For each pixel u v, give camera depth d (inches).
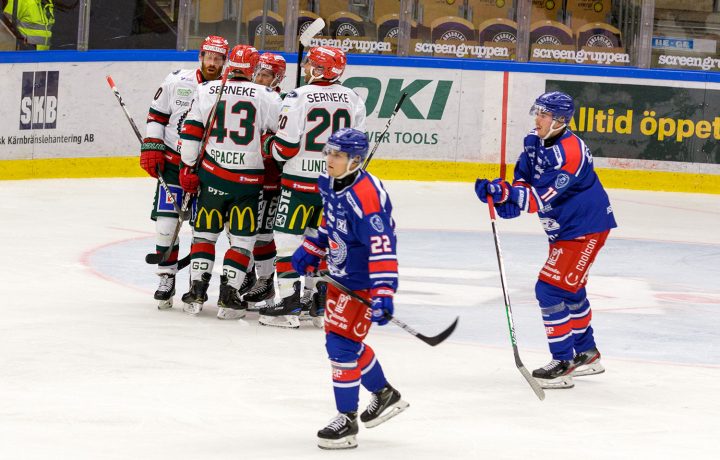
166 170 866.1
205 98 821.9
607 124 1747.0
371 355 547.8
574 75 1739.7
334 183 532.4
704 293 1021.2
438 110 1727.4
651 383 694.5
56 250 1085.1
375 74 1716.3
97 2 1636.3
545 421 599.5
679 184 1755.7
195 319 828.6
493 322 863.1
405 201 1530.5
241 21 1734.7
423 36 1772.9
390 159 1727.4
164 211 857.5
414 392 649.6
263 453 523.5
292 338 780.6
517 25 1770.4
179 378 654.5
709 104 1747.0
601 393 666.2
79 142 1599.4
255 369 683.4
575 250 674.8
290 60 1722.4
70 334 751.1
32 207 1341.0
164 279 850.1
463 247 1214.3
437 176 1734.7
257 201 832.3
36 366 666.2
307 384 653.3
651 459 534.9
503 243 1250.6
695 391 677.3
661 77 1740.9
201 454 517.3
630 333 844.0
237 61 824.3
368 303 534.0
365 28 1768.0
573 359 690.8
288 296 815.7
